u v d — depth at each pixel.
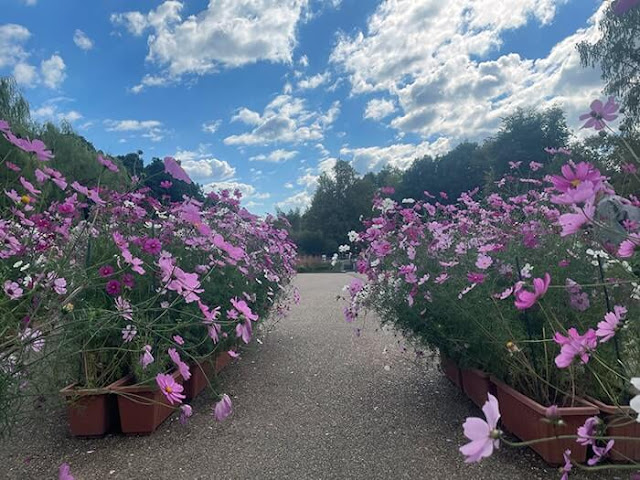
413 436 2.20
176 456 2.04
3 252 1.91
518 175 4.16
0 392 1.50
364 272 3.06
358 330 3.47
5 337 1.54
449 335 2.52
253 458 2.01
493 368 2.31
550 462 1.83
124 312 1.76
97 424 2.22
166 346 2.30
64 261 1.76
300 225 31.86
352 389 2.94
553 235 2.43
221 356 3.29
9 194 2.02
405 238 2.85
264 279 3.84
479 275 2.08
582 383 1.99
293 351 3.97
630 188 2.16
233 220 3.62
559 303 2.09
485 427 0.86
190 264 2.88
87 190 2.05
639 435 1.77
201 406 2.70
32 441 2.19
